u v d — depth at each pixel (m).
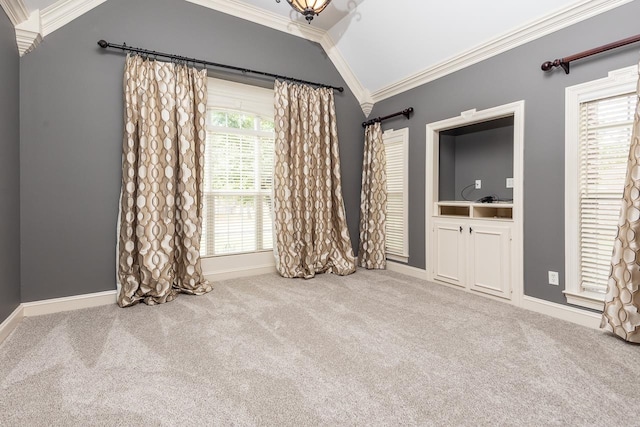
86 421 1.30
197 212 3.19
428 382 1.58
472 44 2.98
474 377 1.62
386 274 3.88
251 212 3.79
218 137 3.57
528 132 2.64
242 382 1.58
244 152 3.73
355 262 4.09
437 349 1.94
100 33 2.76
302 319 2.43
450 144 4.02
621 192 2.17
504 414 1.34
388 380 1.60
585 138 2.32
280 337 2.11
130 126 2.76
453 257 3.31
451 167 4.04
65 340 2.05
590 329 2.22
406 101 3.86
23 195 2.49
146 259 2.77
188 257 3.05
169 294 2.89
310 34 3.94
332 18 3.66
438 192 3.63
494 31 2.77
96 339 2.07
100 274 2.79
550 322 2.36
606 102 2.21
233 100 3.62
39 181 2.55
